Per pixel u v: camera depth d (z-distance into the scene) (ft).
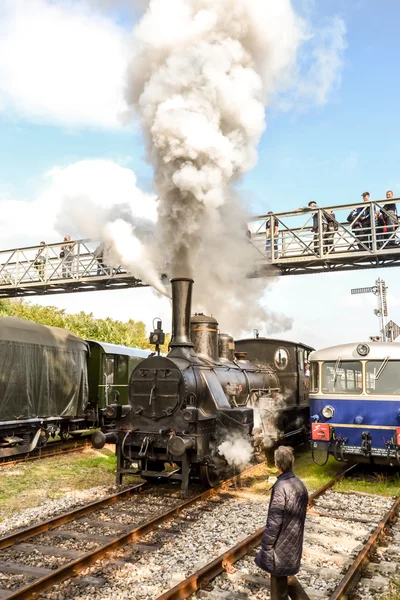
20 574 16.96
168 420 28.68
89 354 53.67
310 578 16.70
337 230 52.70
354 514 24.43
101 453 45.75
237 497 27.86
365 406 33.45
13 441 40.73
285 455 13.34
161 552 18.74
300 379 47.01
